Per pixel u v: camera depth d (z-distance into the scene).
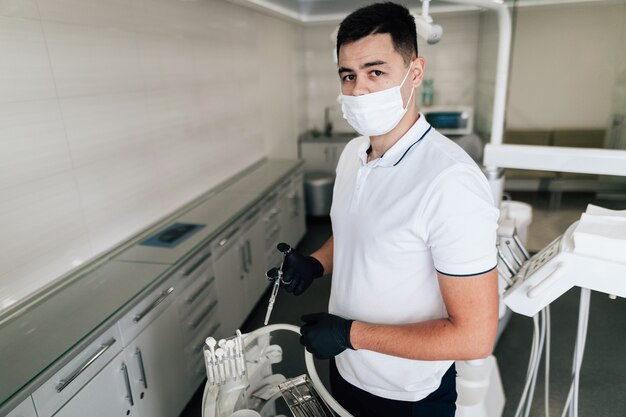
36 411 1.27
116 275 1.85
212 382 1.16
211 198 2.93
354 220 0.98
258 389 1.23
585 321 1.04
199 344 2.22
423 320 0.96
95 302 1.64
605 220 0.97
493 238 0.79
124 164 2.13
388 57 0.84
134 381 1.72
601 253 0.90
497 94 1.97
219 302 2.44
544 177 4.90
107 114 1.99
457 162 0.82
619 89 3.28
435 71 5.09
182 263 2.00
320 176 4.89
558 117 3.76
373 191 0.94
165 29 2.41
